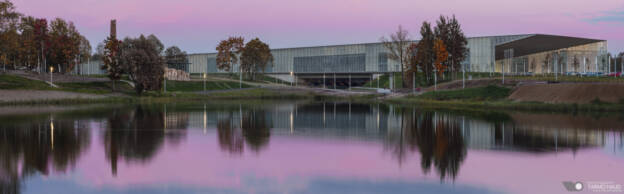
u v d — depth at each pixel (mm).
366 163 23453
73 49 107062
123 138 32250
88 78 108938
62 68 125750
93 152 26500
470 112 55969
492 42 141500
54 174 21141
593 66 140250
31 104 71562
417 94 88812
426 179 20125
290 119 48344
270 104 81500
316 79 184750
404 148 28062
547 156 25234
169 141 30953
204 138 32500
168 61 160750
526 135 33562
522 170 21812
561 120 43938
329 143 30281
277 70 187875
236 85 131750
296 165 23000
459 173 21234
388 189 18547
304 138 32750
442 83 99188
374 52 160625
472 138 32250
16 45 86625
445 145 29219
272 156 25406
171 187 18906
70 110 59688
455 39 104688
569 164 23094
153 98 92312
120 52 93438
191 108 66938
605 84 59250
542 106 58344
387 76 153500
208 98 104188
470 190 18422
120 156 25312
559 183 19484
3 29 82750
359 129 38500
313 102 91250
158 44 152250
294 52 182625
